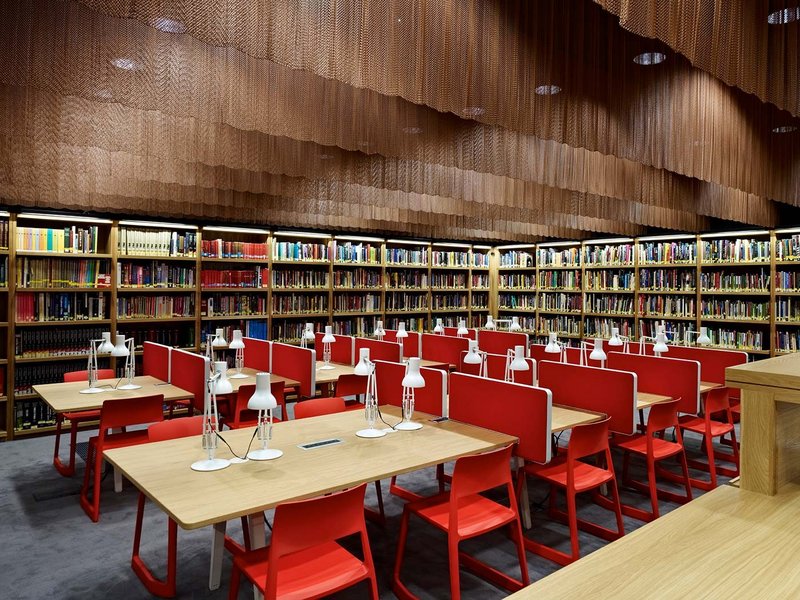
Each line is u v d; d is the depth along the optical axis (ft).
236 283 25.26
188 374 15.76
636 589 3.06
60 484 15.21
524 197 17.89
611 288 30.25
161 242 23.11
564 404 14.38
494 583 10.05
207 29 6.74
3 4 7.23
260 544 8.48
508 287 35.91
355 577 7.16
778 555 3.48
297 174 13.37
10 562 10.77
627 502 14.11
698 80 12.30
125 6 6.27
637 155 10.90
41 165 13.35
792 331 24.63
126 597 9.56
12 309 19.72
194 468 8.42
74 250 21.03
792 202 15.58
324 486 7.71
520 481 12.30
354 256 29.37
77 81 7.80
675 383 15.47
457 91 8.50
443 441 10.18
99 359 21.83
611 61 10.42
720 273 26.04
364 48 7.82
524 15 9.23
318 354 24.54
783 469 4.67
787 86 10.27
